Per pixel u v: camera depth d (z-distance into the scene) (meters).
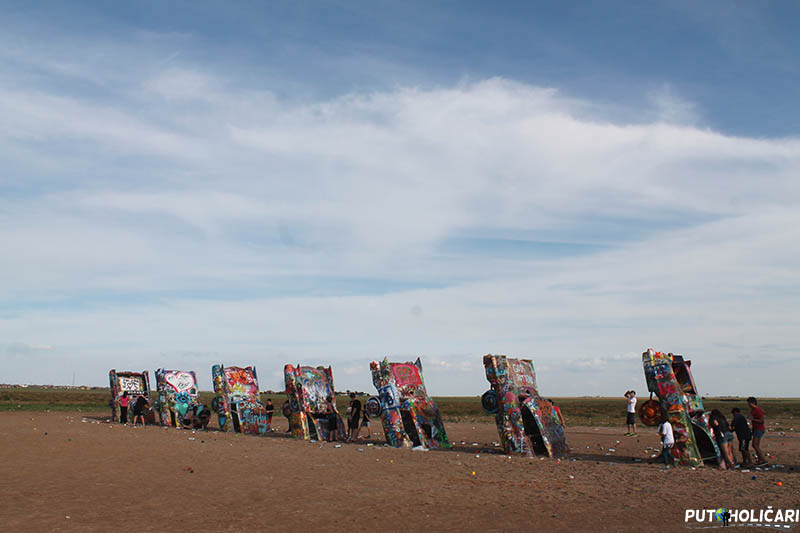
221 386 33.06
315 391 30.09
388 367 26.72
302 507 13.20
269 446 25.02
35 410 48.09
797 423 42.53
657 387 21.03
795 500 14.07
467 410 66.38
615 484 16.38
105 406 63.94
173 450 22.42
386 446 25.98
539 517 12.46
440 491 15.25
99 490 14.45
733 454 20.67
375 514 12.65
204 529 11.15
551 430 23.64
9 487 14.39
